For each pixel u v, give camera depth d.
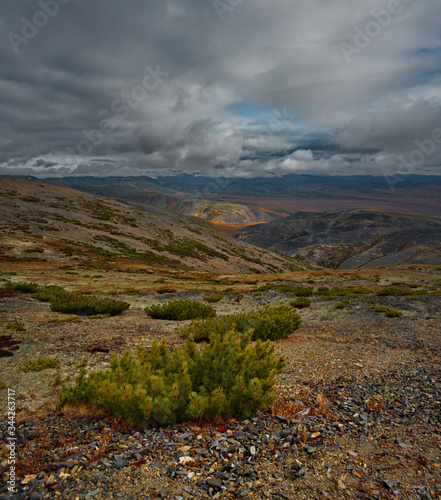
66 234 88.94
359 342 11.16
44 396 5.62
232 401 4.95
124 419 4.67
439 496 3.05
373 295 25.86
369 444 4.16
